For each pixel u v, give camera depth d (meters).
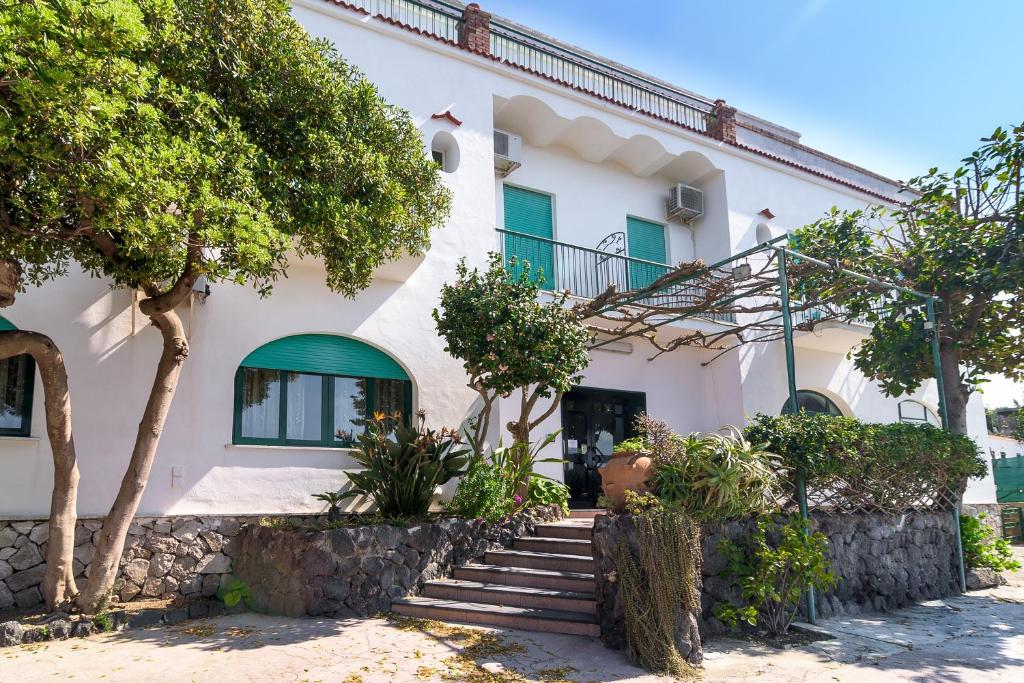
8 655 6.69
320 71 8.45
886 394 13.00
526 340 9.42
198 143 6.82
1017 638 7.81
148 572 8.88
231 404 9.77
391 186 8.57
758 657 6.93
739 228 15.77
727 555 7.87
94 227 6.69
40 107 5.56
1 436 8.41
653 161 15.43
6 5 5.15
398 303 11.23
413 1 13.24
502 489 10.08
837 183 17.55
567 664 6.56
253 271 7.24
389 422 11.03
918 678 6.38
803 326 13.56
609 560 7.09
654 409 14.69
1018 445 32.38
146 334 9.40
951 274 11.72
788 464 8.39
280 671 6.28
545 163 14.70
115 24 5.64
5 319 8.58
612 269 14.98
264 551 8.89
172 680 6.01
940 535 10.39
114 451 8.97
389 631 7.62
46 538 8.48
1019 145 11.23
